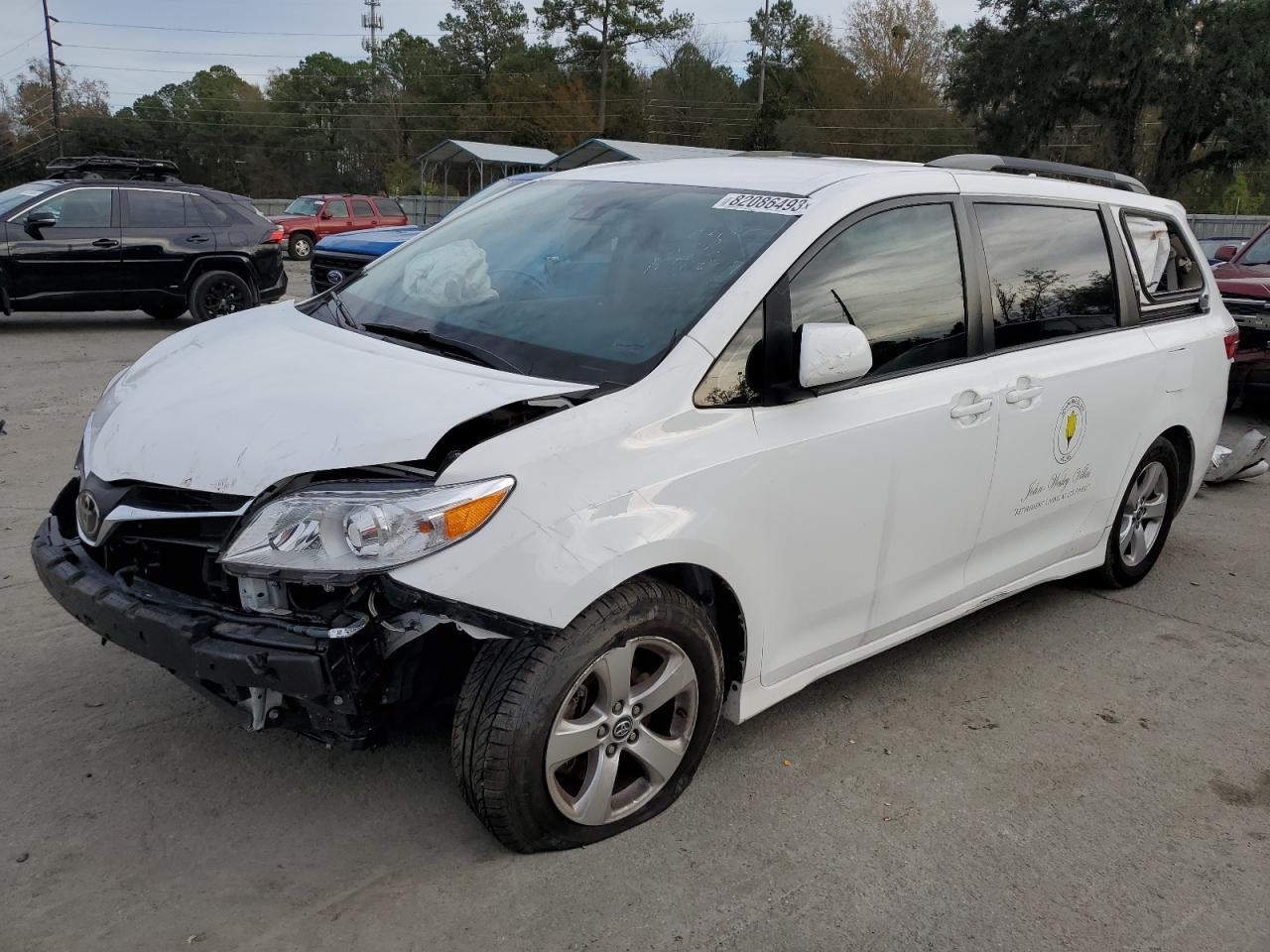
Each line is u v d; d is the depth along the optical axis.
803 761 3.34
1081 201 4.26
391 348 3.05
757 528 2.90
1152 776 3.39
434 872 2.69
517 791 2.58
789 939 2.54
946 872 2.84
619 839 2.87
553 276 3.32
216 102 79.81
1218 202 49.44
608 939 2.49
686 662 2.85
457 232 3.93
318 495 2.42
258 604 2.49
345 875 2.67
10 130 70.31
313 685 2.37
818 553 3.12
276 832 2.82
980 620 4.61
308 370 2.91
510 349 2.99
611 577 2.54
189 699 3.48
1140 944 2.61
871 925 2.61
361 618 2.41
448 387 2.69
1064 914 2.70
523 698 2.53
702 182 3.56
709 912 2.61
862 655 3.50
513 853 2.77
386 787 3.04
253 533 2.43
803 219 3.12
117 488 2.72
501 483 2.44
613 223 3.45
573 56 73.50
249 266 12.73
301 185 80.69
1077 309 4.14
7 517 5.24
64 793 2.94
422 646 2.60
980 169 4.08
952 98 45.53
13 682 3.54
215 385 2.92
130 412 2.93
